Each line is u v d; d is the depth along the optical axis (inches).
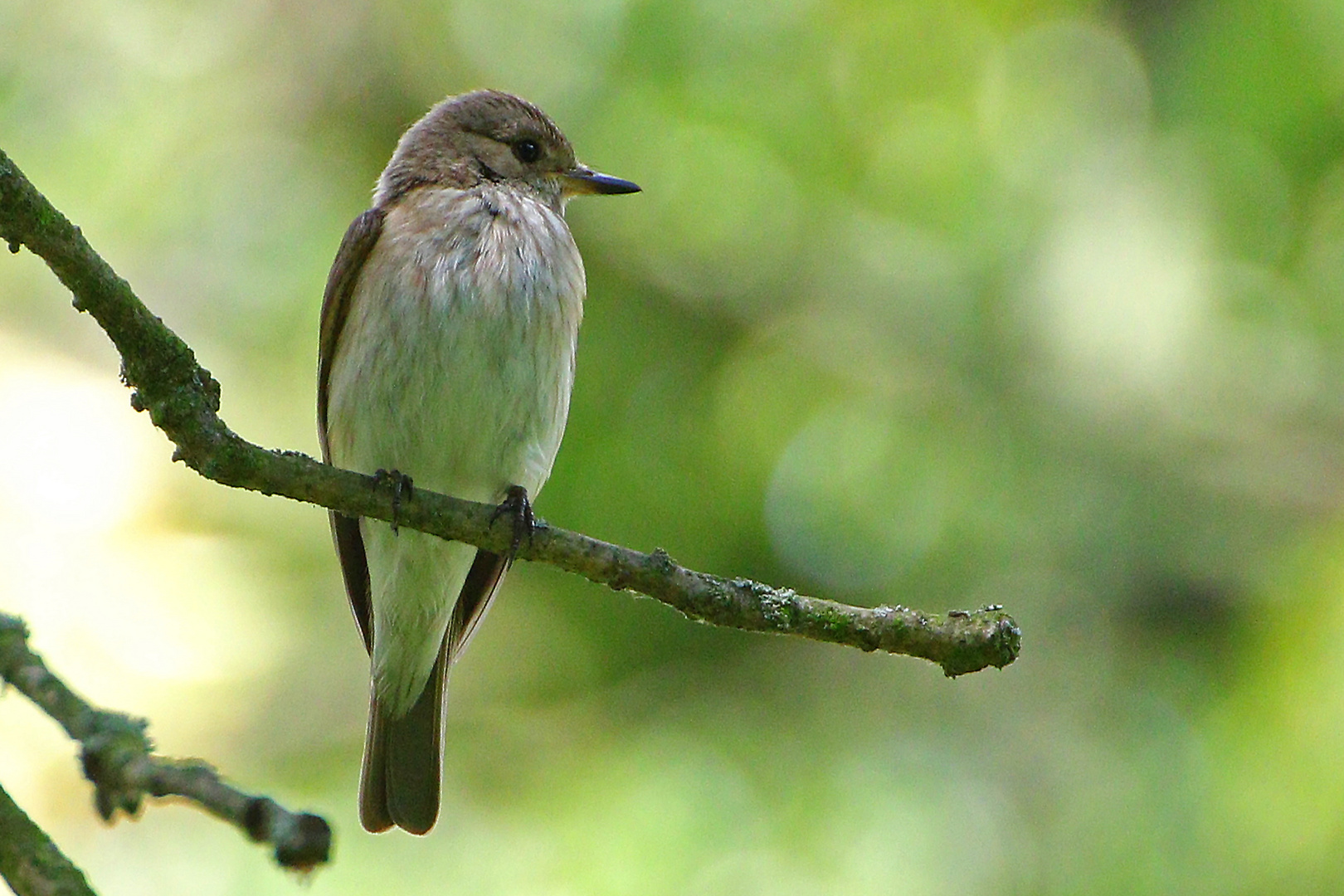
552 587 438.0
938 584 452.1
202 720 405.1
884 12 482.3
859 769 426.6
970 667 251.8
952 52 484.4
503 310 320.2
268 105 467.8
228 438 238.5
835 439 461.7
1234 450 477.4
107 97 459.8
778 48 466.3
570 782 409.7
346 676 413.4
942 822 416.8
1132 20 497.7
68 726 177.2
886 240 480.4
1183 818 410.9
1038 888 415.2
